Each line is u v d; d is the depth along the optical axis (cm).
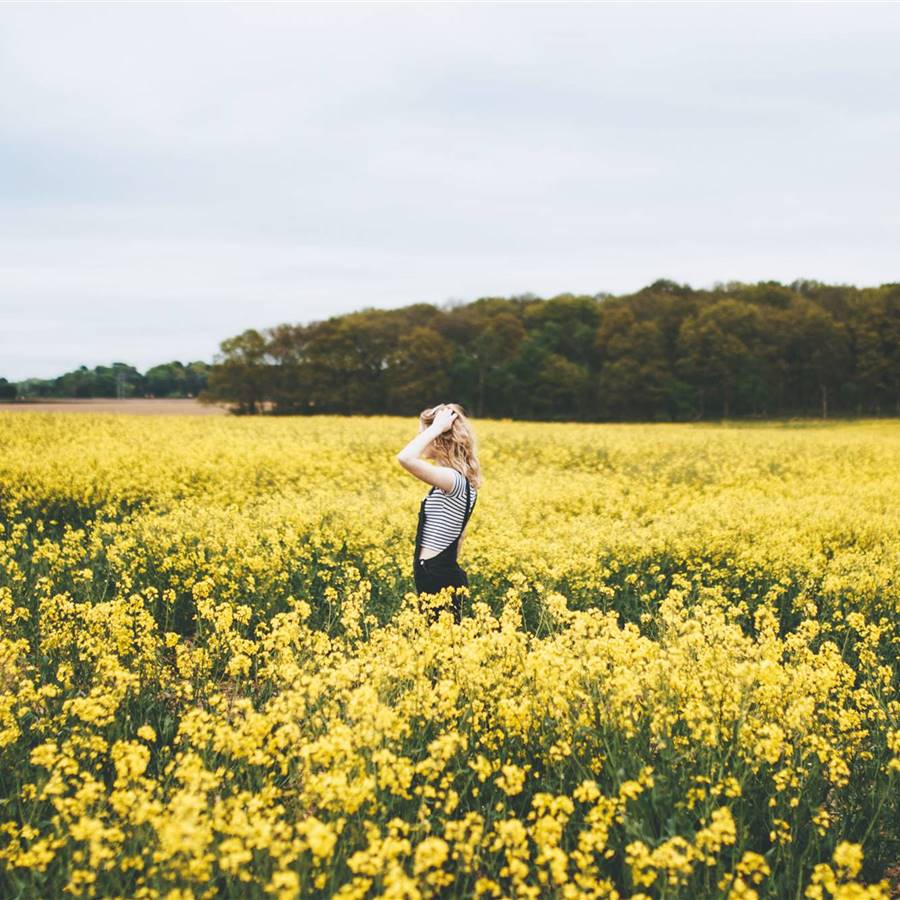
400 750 399
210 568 752
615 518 1260
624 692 400
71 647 568
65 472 1390
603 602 754
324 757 332
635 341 7762
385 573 755
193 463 1627
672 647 465
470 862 331
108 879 317
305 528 955
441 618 514
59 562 779
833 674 464
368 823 313
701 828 371
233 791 378
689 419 7688
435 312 9694
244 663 473
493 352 7988
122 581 763
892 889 393
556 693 417
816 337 7788
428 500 560
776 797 398
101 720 415
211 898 313
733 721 423
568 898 267
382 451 2133
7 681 508
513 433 3047
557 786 396
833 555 1041
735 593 803
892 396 8019
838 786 401
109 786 420
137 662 516
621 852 361
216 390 8038
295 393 8019
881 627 659
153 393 8531
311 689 393
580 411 7825
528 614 724
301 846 285
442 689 405
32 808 361
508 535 927
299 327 8531
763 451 2473
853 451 2512
